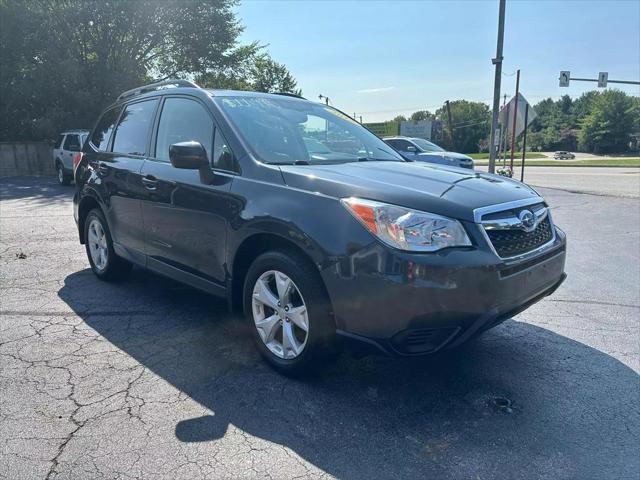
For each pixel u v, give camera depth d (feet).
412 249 9.12
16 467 8.15
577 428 9.43
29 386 10.69
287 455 8.56
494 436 9.16
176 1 88.69
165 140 14.43
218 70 100.53
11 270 19.69
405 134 122.83
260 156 11.85
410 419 9.70
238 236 11.43
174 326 14.08
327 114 15.43
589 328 14.34
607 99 299.17
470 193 10.29
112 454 8.50
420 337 9.45
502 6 48.21
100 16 83.30
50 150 81.92
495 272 9.43
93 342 12.98
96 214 17.60
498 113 50.88
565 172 101.09
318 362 10.60
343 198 9.90
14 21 77.82
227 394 10.52
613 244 25.53
